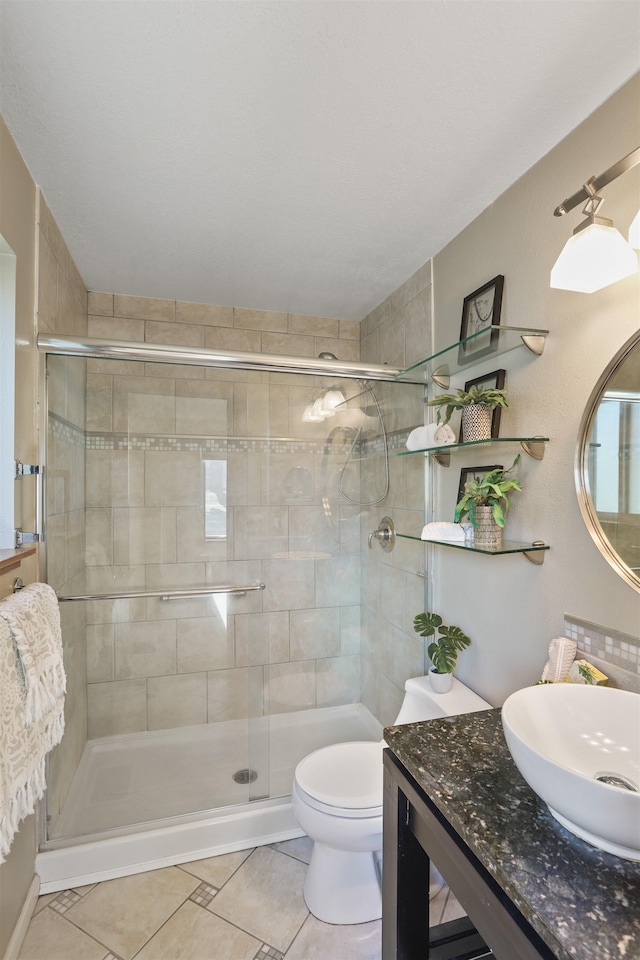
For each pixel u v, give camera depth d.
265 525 2.61
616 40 1.09
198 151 1.46
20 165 1.47
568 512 1.37
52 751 1.79
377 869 1.63
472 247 1.85
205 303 2.70
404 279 2.39
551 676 1.32
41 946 1.43
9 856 1.38
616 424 1.22
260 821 1.89
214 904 1.59
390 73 1.18
